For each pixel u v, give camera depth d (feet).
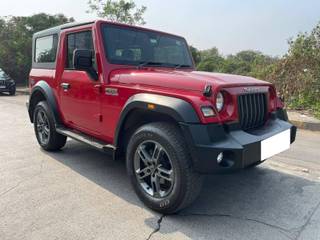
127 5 51.67
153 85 10.81
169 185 10.30
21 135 21.07
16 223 9.76
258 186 12.91
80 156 16.46
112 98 12.04
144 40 13.99
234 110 10.04
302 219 10.32
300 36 36.40
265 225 9.93
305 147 19.33
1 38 75.66
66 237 9.07
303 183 13.29
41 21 78.43
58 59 15.40
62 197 11.61
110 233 9.32
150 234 9.31
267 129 11.14
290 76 36.27
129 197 11.73
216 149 9.14
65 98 14.97
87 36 13.46
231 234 9.39
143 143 10.69
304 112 31.12
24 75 74.90
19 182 12.91
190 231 9.52
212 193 12.21
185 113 9.42
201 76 10.80
